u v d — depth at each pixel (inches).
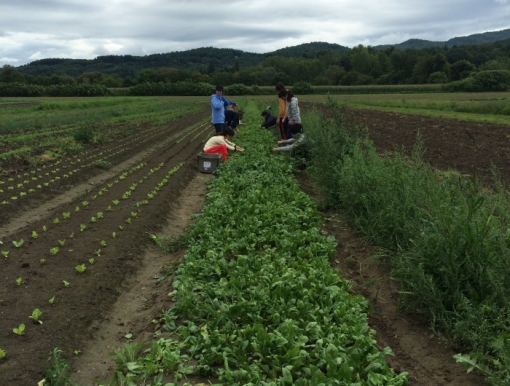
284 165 537.6
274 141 737.6
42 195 476.7
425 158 660.1
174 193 486.6
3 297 254.2
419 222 281.6
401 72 4532.5
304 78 4788.4
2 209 415.2
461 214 244.5
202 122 1359.5
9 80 3973.9
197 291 251.3
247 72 4488.2
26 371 189.5
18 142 863.1
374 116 1465.3
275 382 174.2
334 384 168.1
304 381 170.6
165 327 222.8
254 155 595.2
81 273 286.5
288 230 334.6
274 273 255.8
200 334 207.9
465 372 197.6
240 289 244.8
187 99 3014.3
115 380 190.9
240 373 179.5
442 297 230.5
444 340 218.8
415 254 247.4
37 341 211.8
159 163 652.7
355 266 310.0
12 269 291.9
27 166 628.1
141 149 787.4
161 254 337.1
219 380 183.6
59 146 805.2
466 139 863.7
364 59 4896.7
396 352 216.7
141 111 1790.1
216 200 409.4
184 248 334.6
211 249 300.8
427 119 1322.6
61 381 180.1
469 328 210.2
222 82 4313.5
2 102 2427.4
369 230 334.0
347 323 214.4
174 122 1369.3
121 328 237.1
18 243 334.6
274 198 402.0
